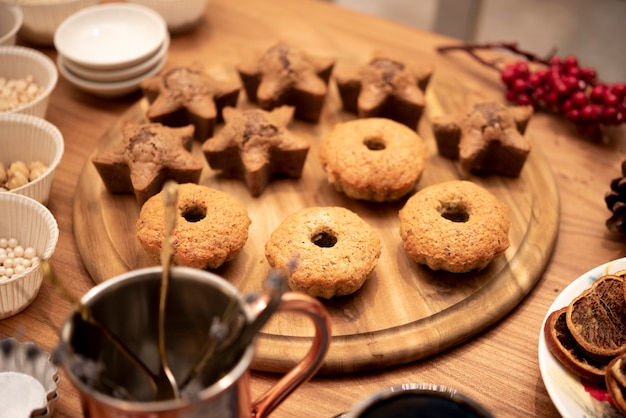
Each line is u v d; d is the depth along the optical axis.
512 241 0.58
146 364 0.43
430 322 0.52
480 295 0.54
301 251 0.54
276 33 0.78
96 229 0.58
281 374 0.51
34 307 0.54
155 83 0.66
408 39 0.78
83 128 0.68
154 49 0.69
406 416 0.41
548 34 1.21
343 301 0.54
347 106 0.69
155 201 0.56
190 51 0.75
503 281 0.55
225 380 0.38
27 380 0.47
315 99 0.66
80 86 0.69
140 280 0.41
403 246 0.56
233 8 0.81
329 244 0.57
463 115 0.64
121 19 0.72
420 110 0.66
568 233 0.60
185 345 0.43
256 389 0.50
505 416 0.49
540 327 0.54
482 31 1.22
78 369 0.37
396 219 0.60
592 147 0.67
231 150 0.61
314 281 0.52
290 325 0.52
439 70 0.74
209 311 0.42
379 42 0.77
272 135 0.61
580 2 1.28
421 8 1.29
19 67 0.67
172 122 0.65
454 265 0.54
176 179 0.60
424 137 0.67
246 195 0.62
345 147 0.61
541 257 0.57
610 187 0.61
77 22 0.71
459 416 0.41
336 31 0.79
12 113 0.60
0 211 0.54
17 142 0.61
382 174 0.59
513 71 0.70
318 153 0.63
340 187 0.62
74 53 0.69
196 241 0.54
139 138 0.60
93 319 0.39
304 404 0.49
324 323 0.41
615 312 0.50
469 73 0.74
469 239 0.55
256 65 0.68
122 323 0.42
